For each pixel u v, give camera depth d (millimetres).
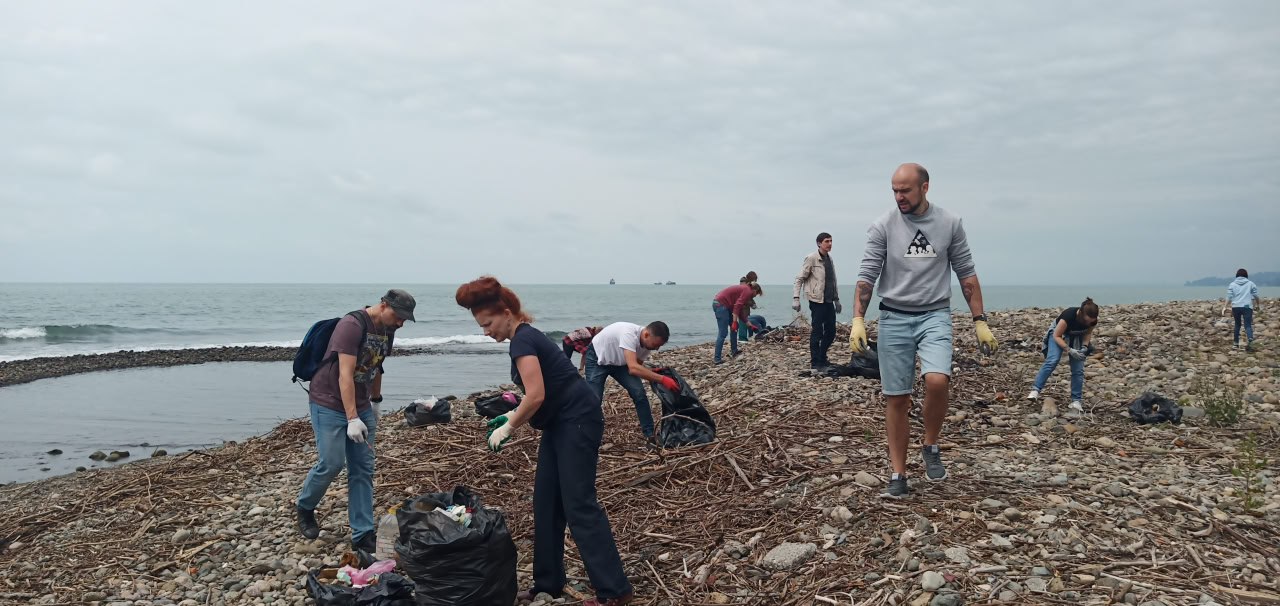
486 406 9023
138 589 4973
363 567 4961
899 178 4781
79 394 17266
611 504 5875
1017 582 3896
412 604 4129
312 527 5613
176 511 6582
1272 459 6039
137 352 27906
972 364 10828
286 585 4891
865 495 5320
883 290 5066
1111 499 4973
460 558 3883
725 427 8133
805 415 8031
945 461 6125
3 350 29734
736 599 4188
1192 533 4367
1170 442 6762
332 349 5242
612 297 128000
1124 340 12734
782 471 6242
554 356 4199
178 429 12781
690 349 18391
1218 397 8453
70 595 4918
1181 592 3666
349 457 5359
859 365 10328
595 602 4242
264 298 96688
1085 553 4168
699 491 6004
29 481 9250
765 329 17844
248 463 8320
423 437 8852
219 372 22203
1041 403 8570
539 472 4355
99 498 7109
